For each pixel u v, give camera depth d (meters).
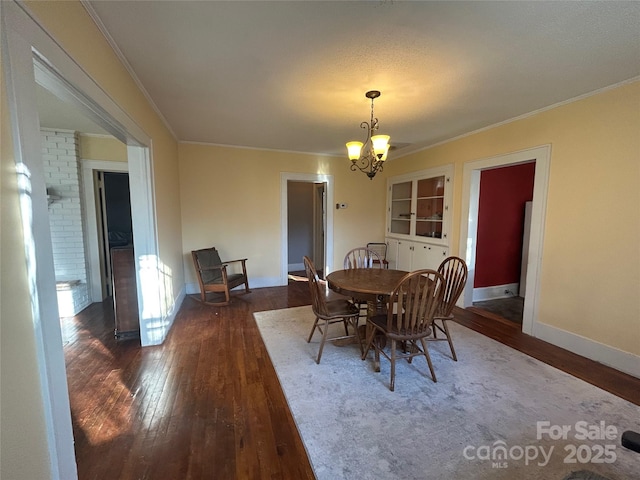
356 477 1.38
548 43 1.79
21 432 0.95
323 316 2.50
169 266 3.33
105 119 1.84
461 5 1.46
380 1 1.43
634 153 2.23
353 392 2.04
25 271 0.99
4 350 0.89
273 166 4.83
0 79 0.90
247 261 4.82
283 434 1.67
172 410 1.86
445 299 2.54
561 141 2.70
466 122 3.30
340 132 3.75
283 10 1.51
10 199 0.94
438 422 1.75
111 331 3.11
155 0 1.43
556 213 2.77
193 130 3.69
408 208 5.05
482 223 4.20
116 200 5.53
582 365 2.42
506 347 2.75
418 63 2.04
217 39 1.77
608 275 2.41
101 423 1.73
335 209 5.33
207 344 2.79
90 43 1.52
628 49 1.84
